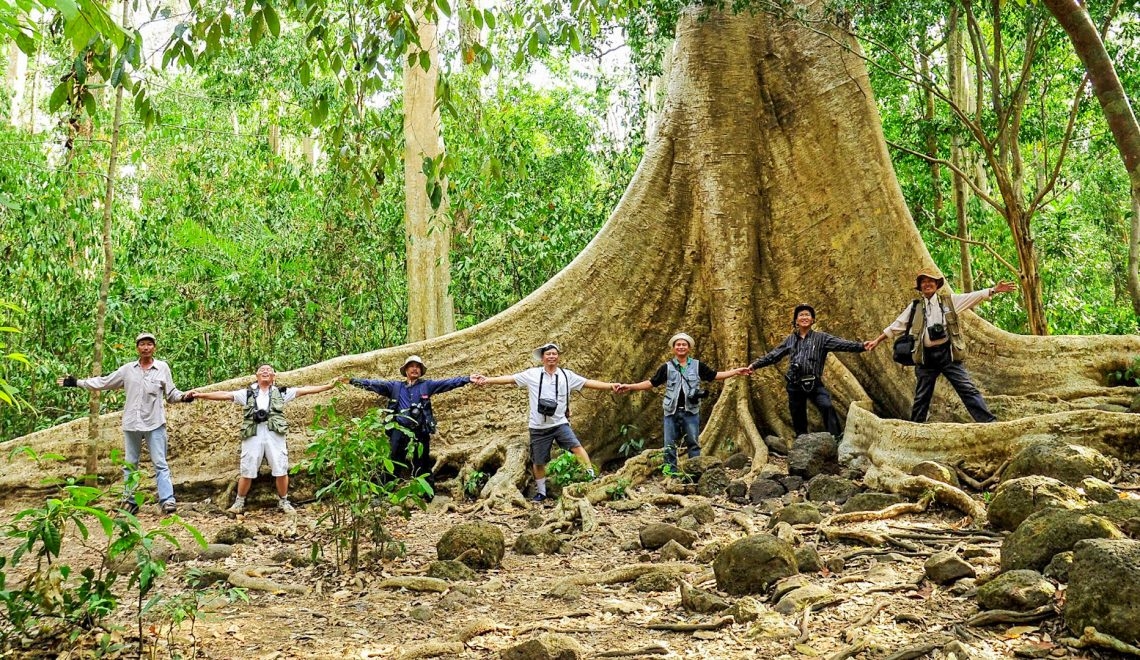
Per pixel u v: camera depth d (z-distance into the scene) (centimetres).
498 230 1527
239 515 870
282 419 877
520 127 1698
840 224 1043
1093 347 930
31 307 1365
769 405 1037
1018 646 366
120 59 512
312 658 410
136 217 1550
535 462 881
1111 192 1916
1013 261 1783
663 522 702
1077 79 1323
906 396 972
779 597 449
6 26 309
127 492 398
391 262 1683
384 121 617
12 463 953
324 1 568
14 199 1235
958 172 1302
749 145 1092
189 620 463
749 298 1062
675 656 391
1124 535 441
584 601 498
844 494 734
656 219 1091
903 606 427
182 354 1527
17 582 587
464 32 593
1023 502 546
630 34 1276
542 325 1042
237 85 1706
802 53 1095
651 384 925
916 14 1157
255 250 1642
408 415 883
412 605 503
